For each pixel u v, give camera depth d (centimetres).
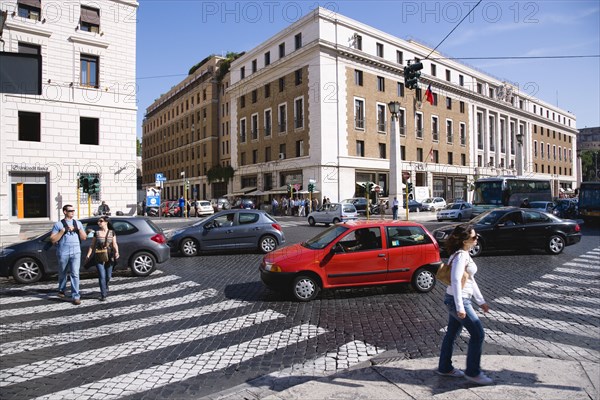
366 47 4059
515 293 819
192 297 813
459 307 391
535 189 3083
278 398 379
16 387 425
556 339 555
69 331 611
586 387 388
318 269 766
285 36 4156
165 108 7219
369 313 687
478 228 1271
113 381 438
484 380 398
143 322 652
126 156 2492
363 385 402
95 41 2378
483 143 5622
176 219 3475
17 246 966
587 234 2012
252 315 683
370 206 3578
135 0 2531
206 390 416
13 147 2172
